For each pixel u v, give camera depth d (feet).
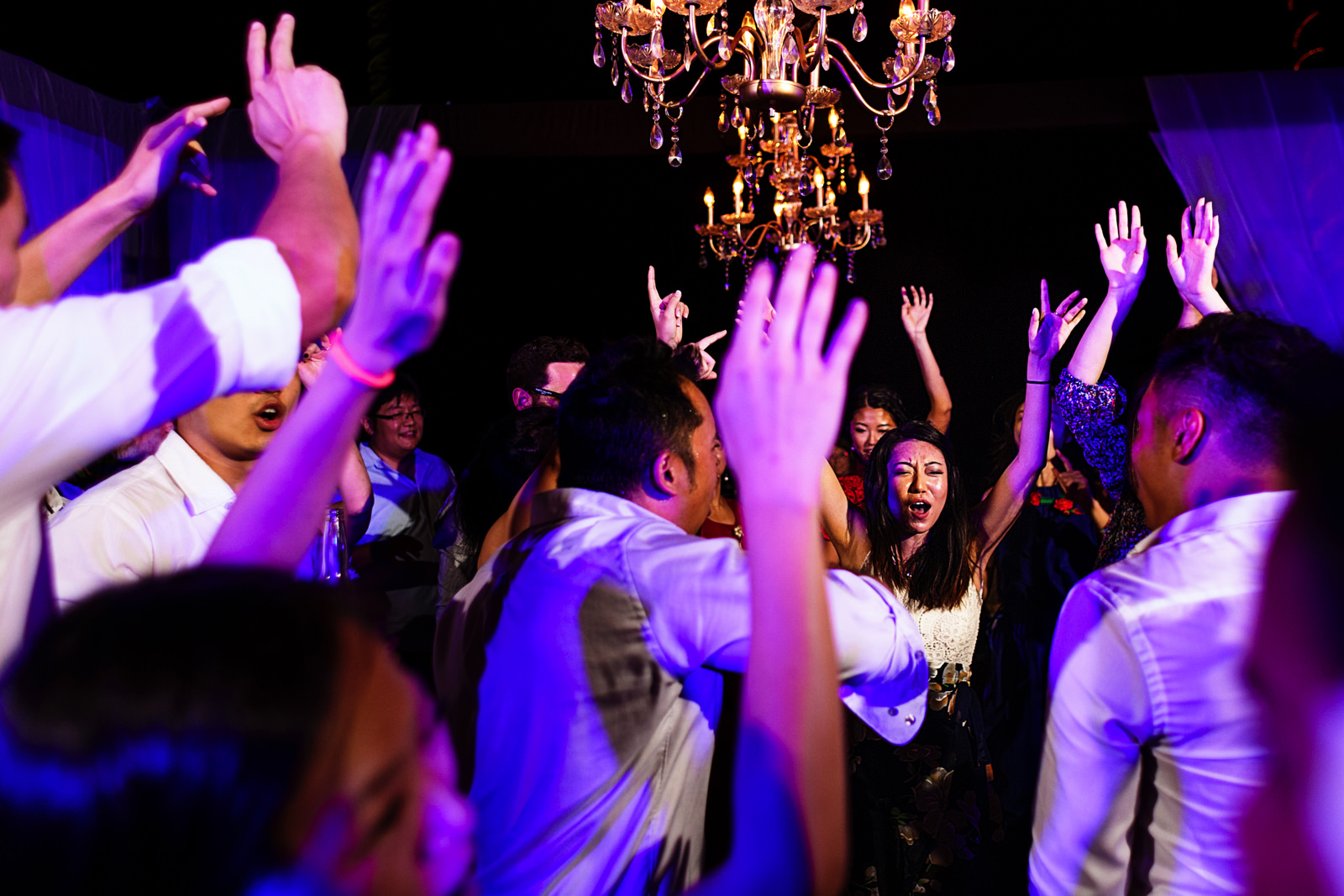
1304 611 2.08
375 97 17.22
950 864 6.80
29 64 13.10
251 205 15.20
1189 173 15.12
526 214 22.81
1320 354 3.10
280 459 2.12
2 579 2.77
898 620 3.22
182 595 1.27
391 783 1.24
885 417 11.48
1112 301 7.79
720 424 1.84
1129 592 3.12
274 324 2.14
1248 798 2.76
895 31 10.47
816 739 1.65
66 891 1.12
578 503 3.49
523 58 18.56
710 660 3.11
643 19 10.15
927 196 22.29
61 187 13.37
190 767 1.13
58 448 1.98
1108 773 3.14
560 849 3.14
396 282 2.00
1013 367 22.22
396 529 10.46
